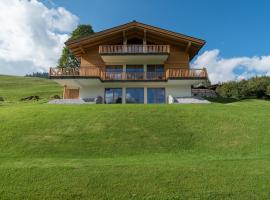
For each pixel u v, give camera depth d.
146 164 12.17
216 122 19.14
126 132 17.28
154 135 16.91
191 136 16.88
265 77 46.72
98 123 18.67
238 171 11.25
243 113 21.55
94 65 34.62
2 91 59.03
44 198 9.22
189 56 36.88
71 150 14.76
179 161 12.79
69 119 19.39
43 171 11.25
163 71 34.62
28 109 22.59
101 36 33.53
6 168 11.62
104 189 9.79
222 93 46.47
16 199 9.15
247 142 16.03
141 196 9.33
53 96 46.91
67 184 10.12
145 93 33.34
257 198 9.16
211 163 12.31
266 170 11.34
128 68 34.91
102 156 14.06
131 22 33.41
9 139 16.19
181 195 9.36
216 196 9.28
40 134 16.89
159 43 34.72
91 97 33.50
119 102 33.19
